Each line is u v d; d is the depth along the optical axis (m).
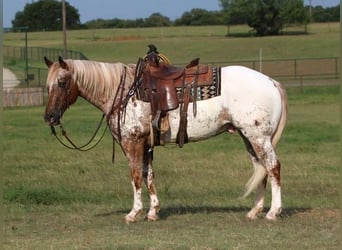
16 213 9.98
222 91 8.67
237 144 20.52
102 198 11.62
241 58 68.44
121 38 90.31
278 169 8.72
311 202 10.66
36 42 88.31
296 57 66.62
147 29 112.31
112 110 8.94
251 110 8.60
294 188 12.38
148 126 8.76
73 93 8.92
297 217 9.02
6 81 46.66
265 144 8.67
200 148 19.61
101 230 8.50
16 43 87.19
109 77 8.95
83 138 22.34
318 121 27.02
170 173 14.63
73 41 88.00
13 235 8.35
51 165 15.95
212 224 8.70
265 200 11.19
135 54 74.25
